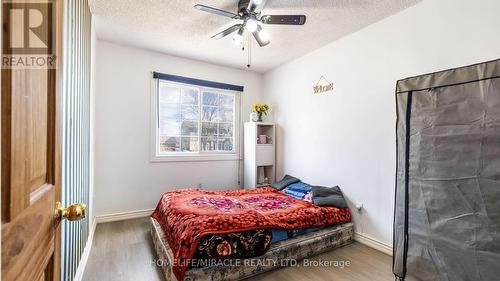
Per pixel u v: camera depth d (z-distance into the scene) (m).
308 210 2.59
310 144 3.53
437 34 2.12
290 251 2.22
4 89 0.48
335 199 2.83
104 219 3.24
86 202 2.28
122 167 3.36
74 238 1.74
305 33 2.90
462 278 1.72
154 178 3.59
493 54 1.81
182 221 2.00
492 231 1.62
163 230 2.36
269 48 3.40
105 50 3.24
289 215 2.44
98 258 2.26
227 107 4.31
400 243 2.08
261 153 4.07
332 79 3.17
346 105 2.98
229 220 1.99
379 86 2.60
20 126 0.54
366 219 2.70
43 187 0.70
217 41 3.20
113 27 2.83
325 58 3.28
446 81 1.89
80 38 1.86
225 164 4.19
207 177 4.02
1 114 0.48
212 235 1.82
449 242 1.80
